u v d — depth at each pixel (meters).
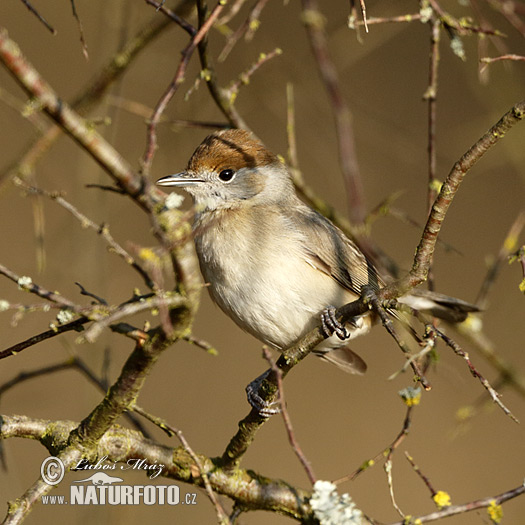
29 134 13.03
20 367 12.02
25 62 4.46
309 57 12.90
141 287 13.46
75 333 11.08
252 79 11.17
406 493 12.98
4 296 12.85
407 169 15.44
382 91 16.03
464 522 12.54
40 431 6.19
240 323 8.15
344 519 5.67
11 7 13.90
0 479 8.91
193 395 13.44
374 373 14.32
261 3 7.17
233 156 8.30
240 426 6.36
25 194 5.37
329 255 8.09
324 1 15.22
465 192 15.70
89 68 13.95
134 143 13.80
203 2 7.34
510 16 8.15
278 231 7.97
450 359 13.70
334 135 12.50
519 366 13.16
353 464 13.28
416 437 13.52
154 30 8.30
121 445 6.30
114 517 9.50
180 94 12.83
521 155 11.23
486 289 9.15
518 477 13.04
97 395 9.93
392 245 15.15
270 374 6.24
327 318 6.09
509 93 11.18
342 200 14.85
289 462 13.21
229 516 6.66
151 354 5.53
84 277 10.75
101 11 10.88
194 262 5.11
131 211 13.94
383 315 5.51
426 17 7.27
